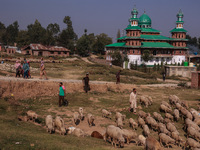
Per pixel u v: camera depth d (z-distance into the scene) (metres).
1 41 159.12
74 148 9.02
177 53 87.00
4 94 18.64
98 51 144.62
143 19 97.38
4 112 14.90
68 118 15.71
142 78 49.59
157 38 89.00
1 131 10.23
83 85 24.14
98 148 9.45
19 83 20.03
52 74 39.03
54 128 12.41
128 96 24.08
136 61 75.94
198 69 68.94
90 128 14.16
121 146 10.66
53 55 102.56
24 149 8.47
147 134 12.81
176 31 87.88
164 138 11.89
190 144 11.45
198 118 15.39
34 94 20.30
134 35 79.62
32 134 10.60
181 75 58.56
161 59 84.62
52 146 8.98
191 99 23.20
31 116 13.98
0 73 28.36
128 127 15.00
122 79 40.00
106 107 19.33
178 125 15.98
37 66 49.56
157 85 34.50
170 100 20.16
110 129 10.73
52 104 19.16
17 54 95.69
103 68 57.25
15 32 169.62
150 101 20.41
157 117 15.86
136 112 18.00
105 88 25.59
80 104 19.70
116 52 82.25
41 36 138.00
